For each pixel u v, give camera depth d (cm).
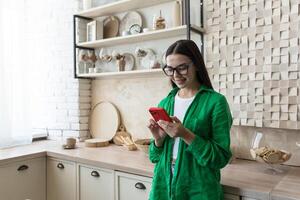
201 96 136
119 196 184
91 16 272
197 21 212
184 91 145
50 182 230
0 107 254
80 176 207
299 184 142
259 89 182
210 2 201
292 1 172
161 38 234
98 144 244
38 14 299
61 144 261
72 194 214
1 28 256
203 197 127
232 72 192
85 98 278
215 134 129
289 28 172
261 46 182
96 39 256
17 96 266
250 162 186
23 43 273
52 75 290
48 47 293
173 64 131
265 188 135
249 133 193
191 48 133
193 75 136
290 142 178
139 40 242
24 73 271
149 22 242
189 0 200
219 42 198
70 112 278
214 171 131
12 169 212
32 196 224
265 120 180
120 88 261
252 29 185
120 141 249
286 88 173
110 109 265
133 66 250
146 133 245
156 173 142
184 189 130
